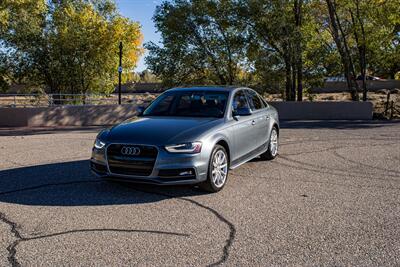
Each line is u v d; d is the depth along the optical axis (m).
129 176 5.96
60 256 4.07
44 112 19.14
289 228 4.83
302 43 22.41
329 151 10.16
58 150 10.64
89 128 17.45
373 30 22.53
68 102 25.89
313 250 4.22
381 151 10.12
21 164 8.71
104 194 6.24
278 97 26.59
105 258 4.03
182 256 4.08
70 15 26.05
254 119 7.83
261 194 6.29
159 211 5.45
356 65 25.72
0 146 11.48
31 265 3.88
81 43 25.45
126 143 5.97
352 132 14.11
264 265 3.89
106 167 6.13
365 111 20.33
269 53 22.80
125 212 5.40
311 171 7.89
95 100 25.88
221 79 24.30
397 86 52.66
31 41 25.48
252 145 7.75
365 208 5.57
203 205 5.72
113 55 26.59
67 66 25.94
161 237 4.56
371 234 4.64
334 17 22.42
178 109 7.29
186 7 23.53
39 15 26.69
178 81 24.39
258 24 22.55
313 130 14.81
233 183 6.97
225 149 6.70
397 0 21.25
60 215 5.27
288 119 20.58
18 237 4.55
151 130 6.22
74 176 7.48
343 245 4.34
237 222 5.04
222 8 23.09
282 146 10.98
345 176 7.48
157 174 5.82
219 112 7.04
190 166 5.90
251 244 4.37
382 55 23.89
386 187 6.69
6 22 24.39
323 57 23.17
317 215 5.29
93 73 26.59
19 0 25.22
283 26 21.94
